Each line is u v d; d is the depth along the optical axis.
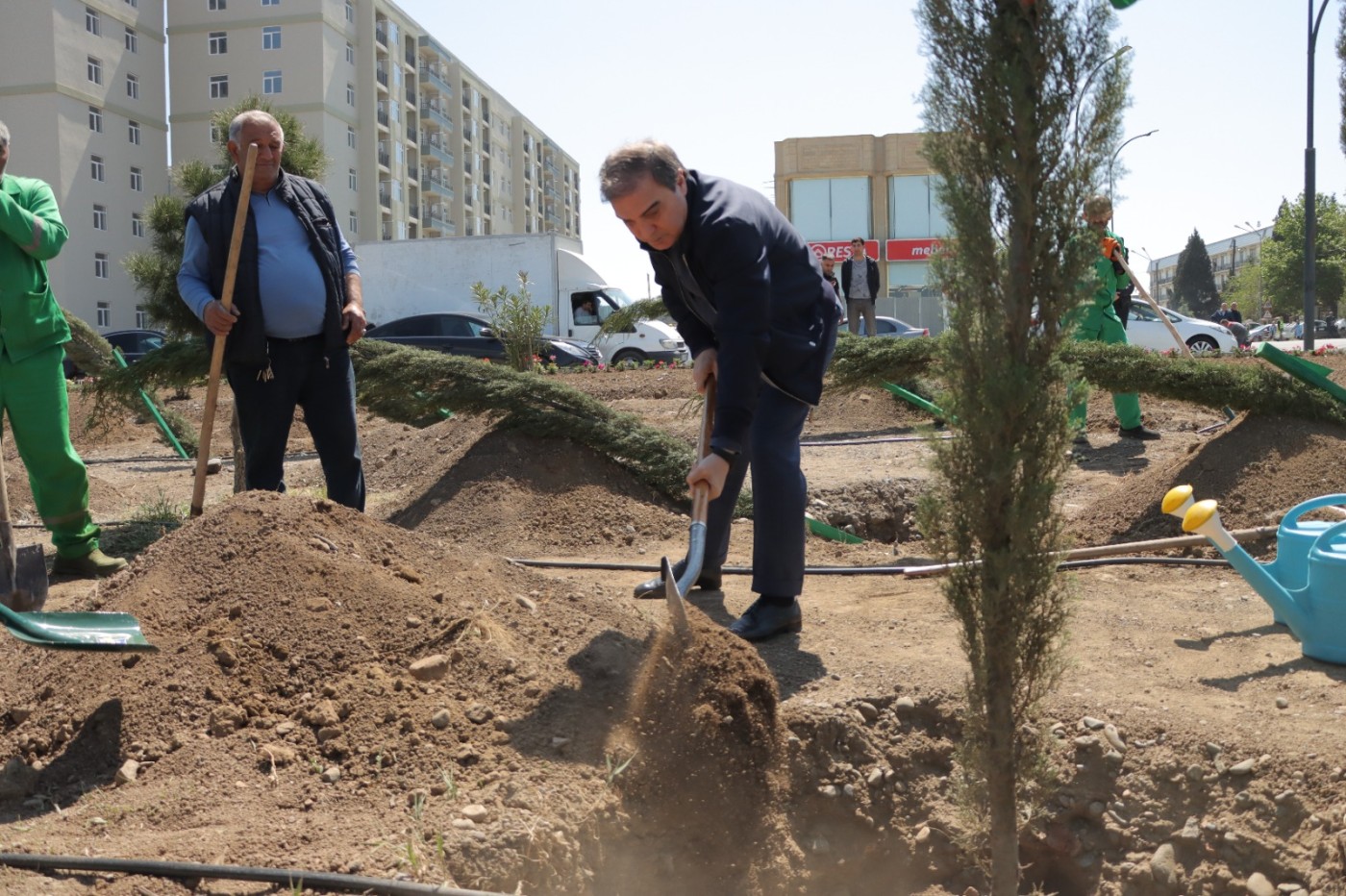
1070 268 2.65
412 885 2.47
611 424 7.09
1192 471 6.25
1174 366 6.66
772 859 3.19
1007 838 2.97
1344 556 3.95
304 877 2.48
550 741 3.14
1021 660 2.88
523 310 15.66
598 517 6.59
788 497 4.21
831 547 6.17
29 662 3.59
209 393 4.75
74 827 2.78
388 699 3.24
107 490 8.67
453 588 3.82
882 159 49.78
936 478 2.95
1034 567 2.78
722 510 4.90
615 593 4.91
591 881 2.86
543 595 3.99
